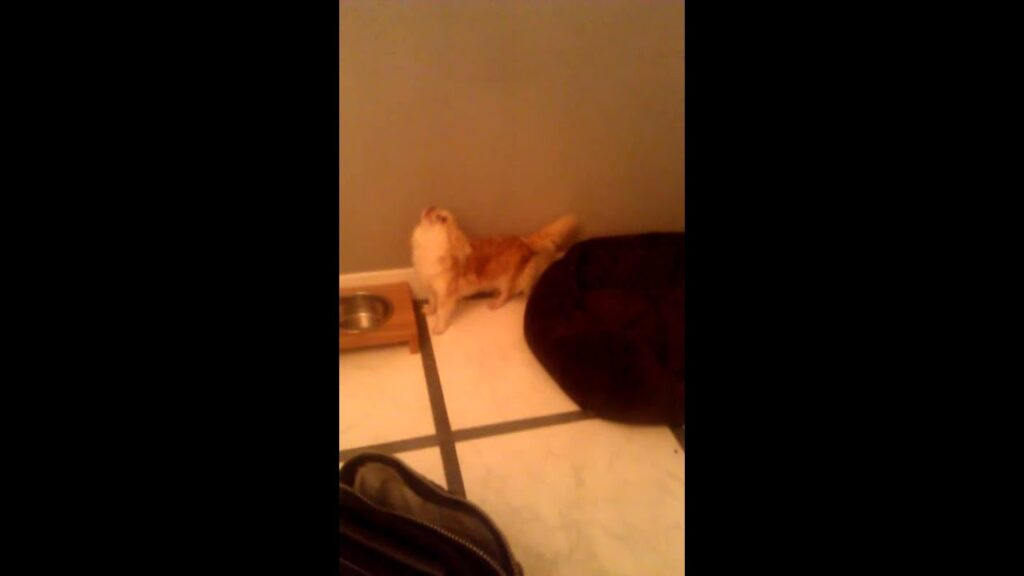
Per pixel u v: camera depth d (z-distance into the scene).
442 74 1.29
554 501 1.04
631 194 1.62
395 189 1.43
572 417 1.22
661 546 0.97
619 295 1.49
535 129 1.43
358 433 1.18
